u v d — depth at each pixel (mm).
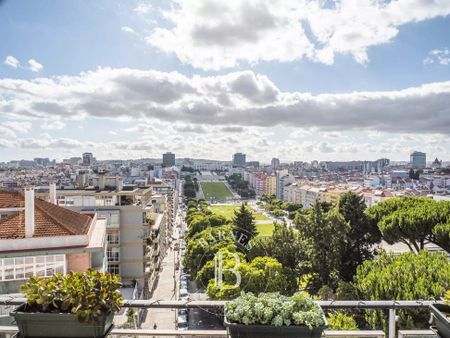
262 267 41094
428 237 41156
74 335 4688
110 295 4816
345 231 42094
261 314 4793
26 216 23203
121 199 57469
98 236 27250
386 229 41562
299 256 44188
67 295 4703
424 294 22188
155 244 67750
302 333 4730
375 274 27750
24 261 22531
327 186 198500
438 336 4898
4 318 7129
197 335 5664
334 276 41094
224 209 186750
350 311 18953
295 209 158000
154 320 41344
